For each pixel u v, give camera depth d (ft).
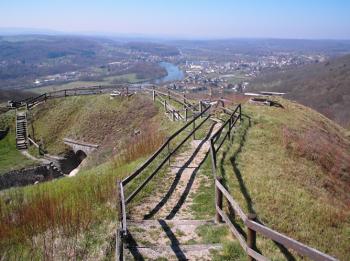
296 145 65.21
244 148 56.75
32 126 130.41
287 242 19.13
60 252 28.66
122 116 118.42
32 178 95.76
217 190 30.99
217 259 25.30
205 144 56.54
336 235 37.22
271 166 51.03
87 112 128.26
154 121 102.99
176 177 42.88
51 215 34.47
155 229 29.96
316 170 58.95
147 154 56.80
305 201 41.37
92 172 60.39
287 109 101.04
